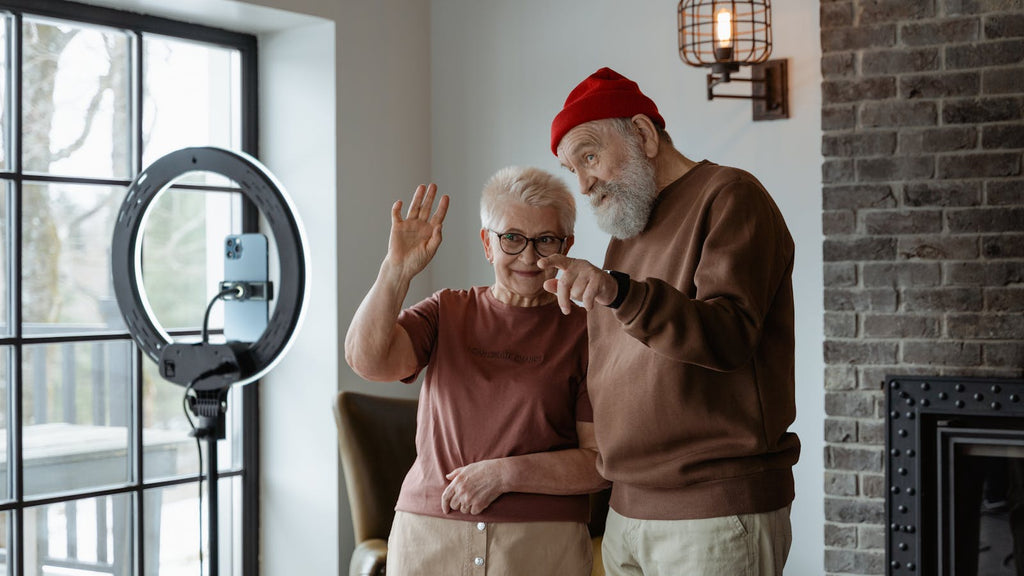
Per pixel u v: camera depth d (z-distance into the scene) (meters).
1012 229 2.65
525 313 1.89
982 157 2.68
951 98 2.70
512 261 1.86
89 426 3.00
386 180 3.49
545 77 3.48
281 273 1.87
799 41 2.99
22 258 2.83
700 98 3.18
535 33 3.50
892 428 2.75
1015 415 2.62
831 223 2.83
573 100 1.76
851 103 2.80
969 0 2.67
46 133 2.88
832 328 2.84
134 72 3.08
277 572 3.42
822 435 3.01
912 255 2.75
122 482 3.08
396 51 3.54
